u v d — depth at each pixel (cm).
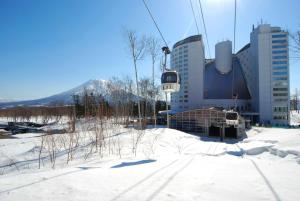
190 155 926
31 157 1034
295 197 359
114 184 414
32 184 407
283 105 6047
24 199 334
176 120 3672
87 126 1706
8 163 945
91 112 1922
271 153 965
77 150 1113
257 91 6456
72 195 352
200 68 7181
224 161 713
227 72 7662
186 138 1856
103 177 465
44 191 370
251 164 652
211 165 633
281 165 636
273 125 5328
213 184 424
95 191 372
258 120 6269
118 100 3644
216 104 7069
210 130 3431
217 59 7781
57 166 831
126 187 396
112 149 1114
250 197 357
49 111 4609
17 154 1107
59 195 352
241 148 1142
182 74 7462
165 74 2167
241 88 7319
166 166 611
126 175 486
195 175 495
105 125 1756
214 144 1564
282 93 6072
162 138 1605
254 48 6719
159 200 336
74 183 416
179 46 7631
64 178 450
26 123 3544
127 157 890
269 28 6225
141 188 392
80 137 1420
